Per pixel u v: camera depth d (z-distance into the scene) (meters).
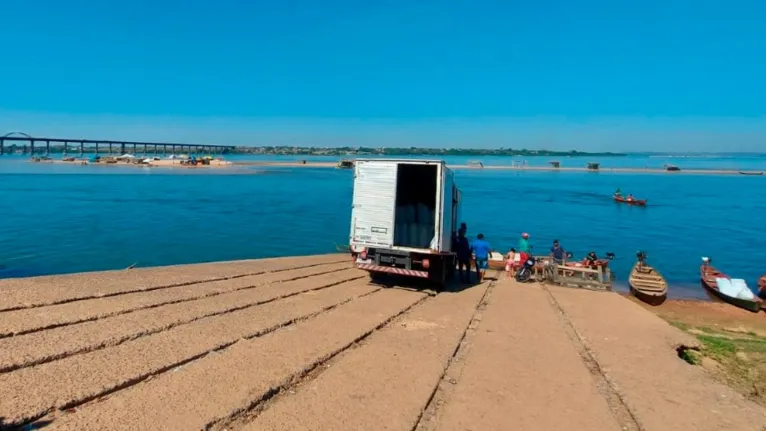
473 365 7.24
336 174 102.00
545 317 10.68
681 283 21.19
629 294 18.45
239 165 145.88
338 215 39.03
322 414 5.23
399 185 13.68
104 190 54.09
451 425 5.29
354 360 7.03
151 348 6.93
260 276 13.93
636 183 90.25
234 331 8.01
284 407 5.38
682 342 9.26
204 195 52.91
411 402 5.66
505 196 61.72
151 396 5.36
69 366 6.05
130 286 11.08
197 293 10.87
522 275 16.31
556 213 45.50
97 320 8.20
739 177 112.50
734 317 15.16
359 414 5.27
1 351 6.39
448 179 13.19
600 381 7.02
